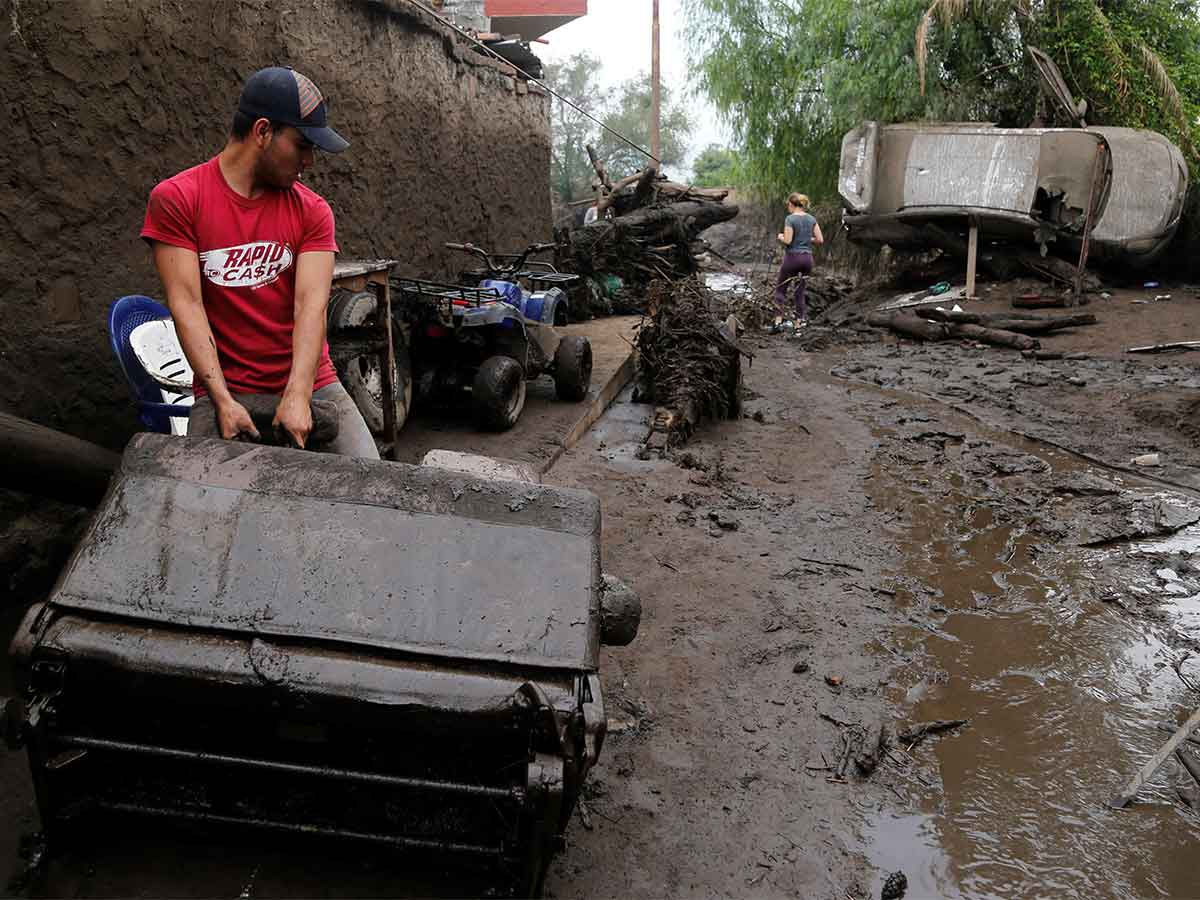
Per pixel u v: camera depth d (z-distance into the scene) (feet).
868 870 8.85
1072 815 9.74
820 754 10.68
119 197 13.73
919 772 10.40
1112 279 49.52
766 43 59.16
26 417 12.44
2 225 11.87
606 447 22.68
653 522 17.72
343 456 8.43
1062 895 8.59
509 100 33.06
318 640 7.22
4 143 11.78
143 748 7.15
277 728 7.25
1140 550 17.03
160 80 14.47
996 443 24.29
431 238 26.68
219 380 9.00
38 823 8.49
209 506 7.91
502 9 45.42
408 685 6.95
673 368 25.46
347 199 21.54
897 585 15.34
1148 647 13.39
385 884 7.90
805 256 45.62
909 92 53.01
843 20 54.85
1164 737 11.18
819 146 60.29
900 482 20.95
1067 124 49.90
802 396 30.42
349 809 7.55
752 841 9.17
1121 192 45.52
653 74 65.98
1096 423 26.22
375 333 17.40
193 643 7.07
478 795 6.98
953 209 47.29
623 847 8.96
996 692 12.13
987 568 16.16
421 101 25.44
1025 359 35.99
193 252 9.18
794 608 14.35
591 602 7.72
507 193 33.47
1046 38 51.96
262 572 7.54
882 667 12.69
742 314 43.83
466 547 7.89
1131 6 54.29
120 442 13.97
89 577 7.43
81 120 12.92
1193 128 51.08
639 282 45.52
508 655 7.28
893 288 54.03
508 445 21.13
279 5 18.02
